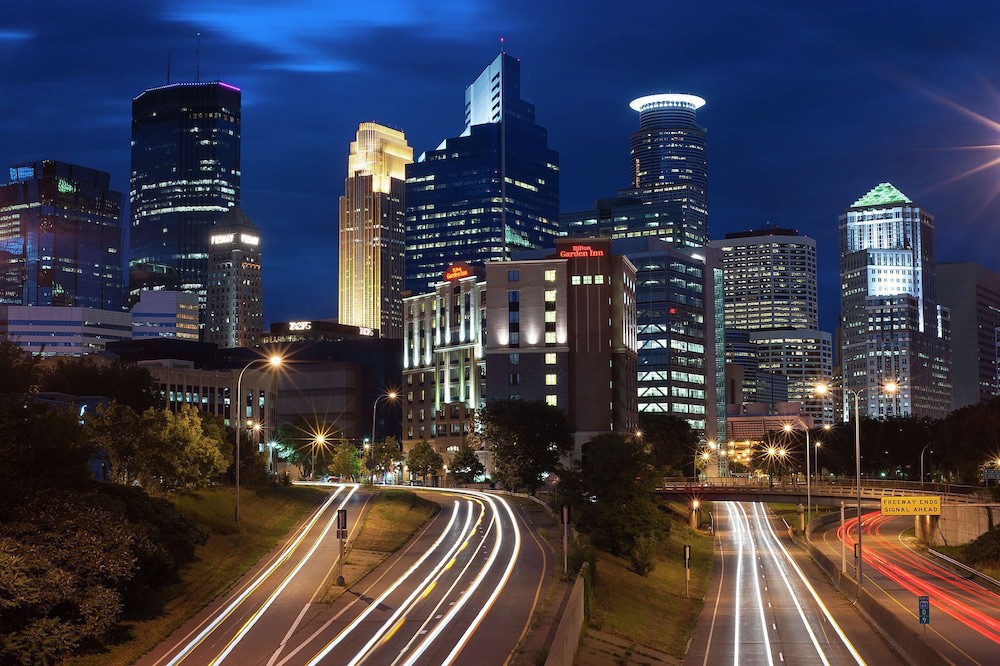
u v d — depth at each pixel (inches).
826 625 3873.0
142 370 6619.1
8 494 2463.1
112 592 2269.9
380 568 3437.5
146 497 3314.5
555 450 6919.3
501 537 4249.5
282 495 5113.2
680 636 3592.5
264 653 2236.7
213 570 3127.5
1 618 2034.9
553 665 2140.7
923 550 6594.5
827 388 4183.1
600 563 4335.6
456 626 2522.1
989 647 3373.5
